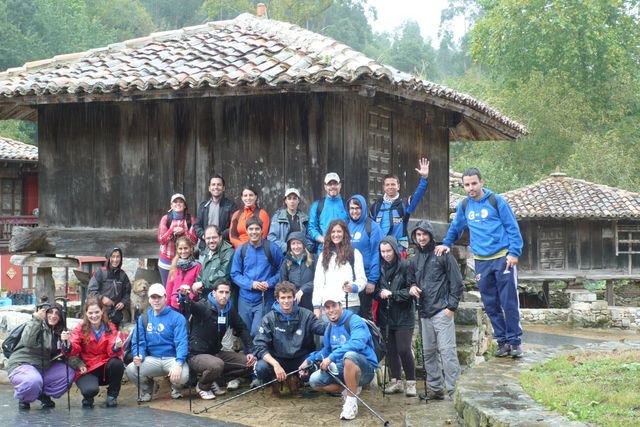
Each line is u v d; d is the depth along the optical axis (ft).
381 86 26.66
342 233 24.66
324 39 31.04
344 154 29.94
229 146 30.96
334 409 24.27
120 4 182.80
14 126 115.14
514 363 22.76
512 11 120.16
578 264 73.46
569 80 120.16
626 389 18.07
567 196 73.87
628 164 104.68
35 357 25.26
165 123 32.09
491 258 23.36
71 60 34.19
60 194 33.78
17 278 76.33
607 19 124.06
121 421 22.95
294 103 29.84
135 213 32.60
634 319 66.54
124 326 32.83
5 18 125.39
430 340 24.50
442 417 21.09
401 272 25.25
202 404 25.20
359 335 23.49
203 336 25.89
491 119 37.96
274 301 26.35
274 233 26.68
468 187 23.32
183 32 36.19
